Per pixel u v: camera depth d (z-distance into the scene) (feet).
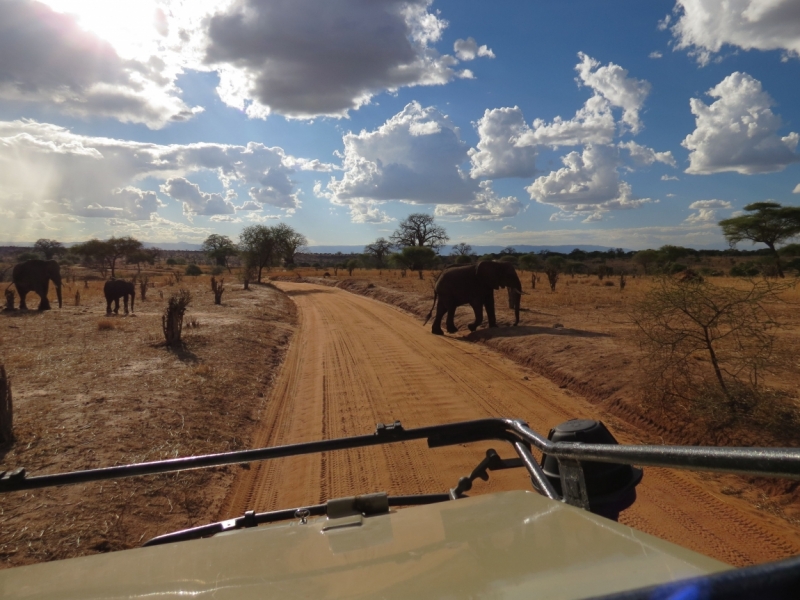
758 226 133.59
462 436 7.81
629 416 25.81
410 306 85.15
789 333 40.73
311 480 20.42
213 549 5.12
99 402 28.71
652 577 3.43
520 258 217.77
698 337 24.70
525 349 42.04
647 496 17.70
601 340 40.98
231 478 21.01
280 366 43.80
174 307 46.96
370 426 26.53
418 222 299.38
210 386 32.65
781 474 3.08
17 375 35.70
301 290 146.51
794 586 2.31
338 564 4.40
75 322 64.39
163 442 23.44
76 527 16.25
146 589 4.18
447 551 4.38
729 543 14.73
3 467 20.43
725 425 21.80
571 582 3.50
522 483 18.90
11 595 4.30
